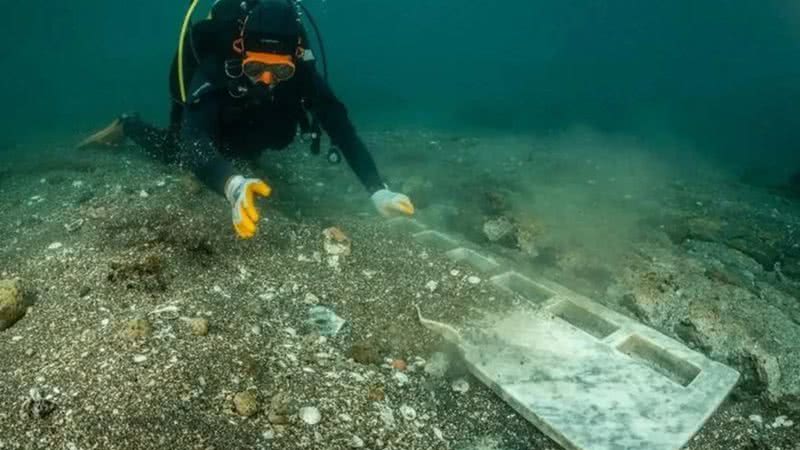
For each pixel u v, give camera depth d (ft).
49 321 7.38
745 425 7.63
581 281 11.33
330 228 10.61
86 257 8.95
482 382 7.72
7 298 7.34
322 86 10.78
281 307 8.54
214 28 9.75
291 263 9.71
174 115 12.39
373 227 11.50
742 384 8.63
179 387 6.19
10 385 6.11
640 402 7.15
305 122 11.16
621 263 11.83
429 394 7.43
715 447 7.07
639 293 10.53
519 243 12.79
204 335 7.19
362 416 6.65
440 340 8.40
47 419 5.58
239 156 11.62
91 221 10.33
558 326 8.64
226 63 9.45
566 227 13.91
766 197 20.10
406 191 15.87
